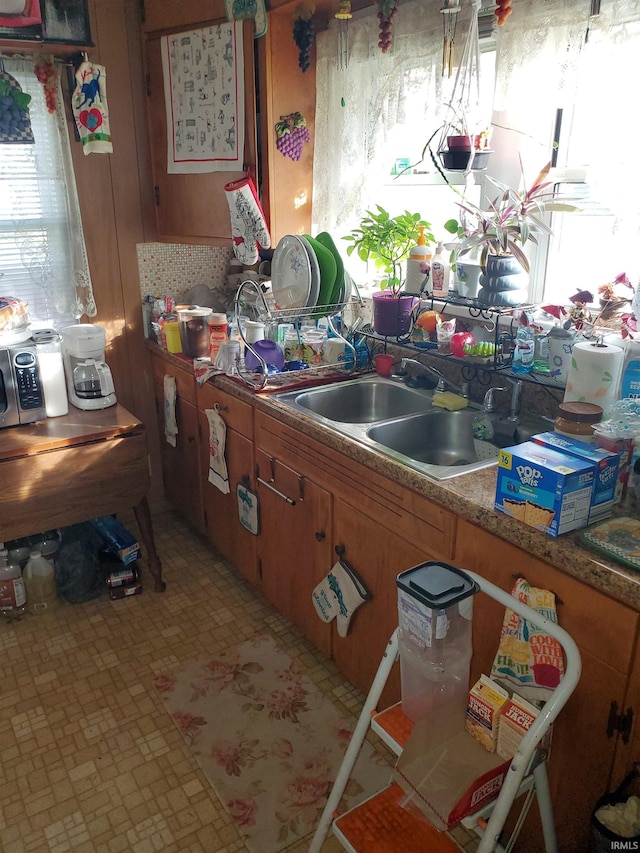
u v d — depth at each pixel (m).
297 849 1.69
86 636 2.51
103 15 2.75
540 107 1.94
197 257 3.27
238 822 1.76
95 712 2.14
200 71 2.55
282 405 2.20
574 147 1.90
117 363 3.20
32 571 2.63
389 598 1.86
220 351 2.56
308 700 2.18
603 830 1.24
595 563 1.24
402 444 2.08
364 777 1.88
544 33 1.85
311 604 2.28
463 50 2.03
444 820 1.16
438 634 1.21
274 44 2.35
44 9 2.59
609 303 1.80
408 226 2.34
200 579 2.88
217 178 2.64
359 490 1.88
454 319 2.23
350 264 2.79
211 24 2.46
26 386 2.57
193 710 2.14
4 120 2.61
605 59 1.74
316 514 2.12
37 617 2.62
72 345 2.75
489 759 1.25
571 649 1.15
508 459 1.39
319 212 2.63
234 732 2.05
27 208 2.80
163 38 2.65
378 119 2.35
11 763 1.95
